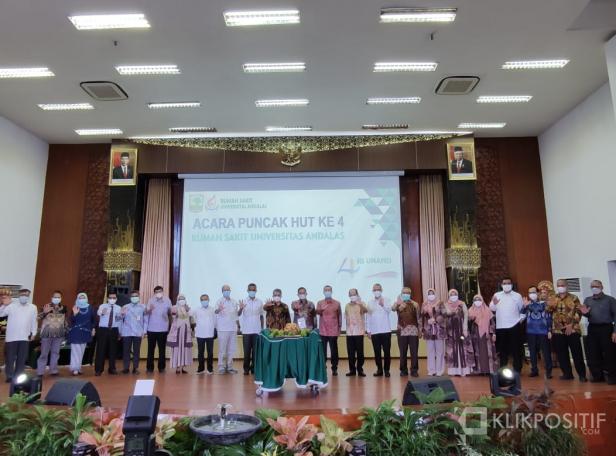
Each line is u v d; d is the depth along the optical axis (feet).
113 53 21.98
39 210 33.78
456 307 22.94
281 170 33.22
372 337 23.26
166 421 8.05
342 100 27.30
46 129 31.96
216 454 7.62
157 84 25.12
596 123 26.73
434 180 34.32
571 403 11.46
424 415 8.36
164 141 33.65
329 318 23.79
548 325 21.86
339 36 20.70
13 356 22.47
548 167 32.73
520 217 33.53
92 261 33.81
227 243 32.81
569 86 25.98
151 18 19.22
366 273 32.35
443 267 33.12
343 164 33.22
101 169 34.81
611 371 19.71
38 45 21.24
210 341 25.17
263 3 18.31
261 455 7.42
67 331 25.38
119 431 7.45
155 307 25.72
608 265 26.16
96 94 26.30
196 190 33.53
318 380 17.67
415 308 23.29
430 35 20.68
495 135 34.04
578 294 28.02
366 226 32.89
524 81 25.27
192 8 18.60
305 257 32.53
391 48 21.72
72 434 7.52
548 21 19.69
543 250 33.01
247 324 24.82
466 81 25.04
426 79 24.85
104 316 24.84
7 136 30.09
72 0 18.01
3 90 25.86
